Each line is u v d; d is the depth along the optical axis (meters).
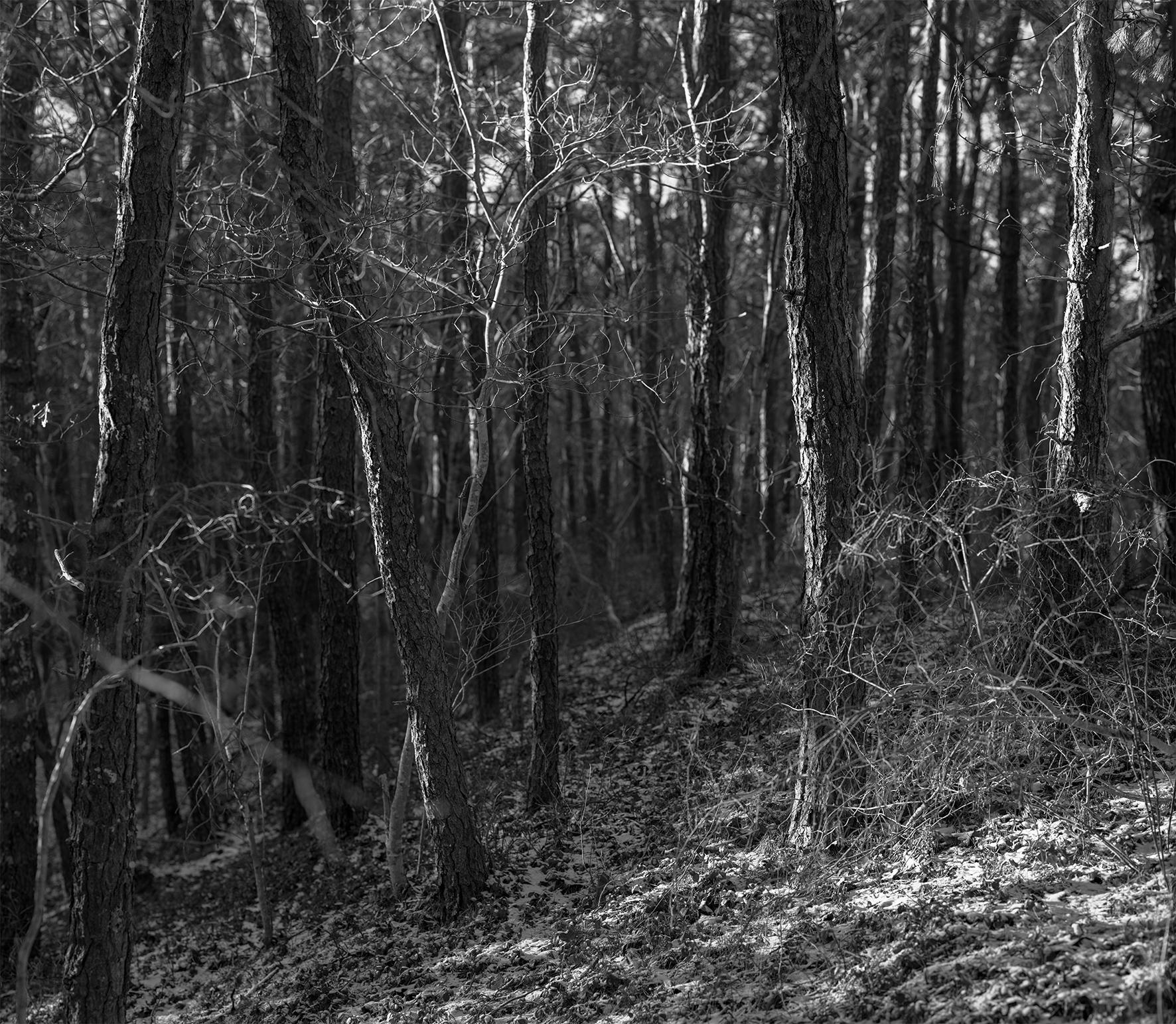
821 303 7.74
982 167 18.61
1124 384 28.00
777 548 20.67
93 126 9.94
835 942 6.28
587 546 29.38
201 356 11.99
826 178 7.67
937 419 18.52
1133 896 5.67
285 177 9.97
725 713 12.84
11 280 9.47
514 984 7.25
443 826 9.33
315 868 12.74
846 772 7.66
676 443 18.14
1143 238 12.56
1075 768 7.25
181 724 17.23
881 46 14.50
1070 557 7.36
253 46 11.38
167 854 16.94
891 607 8.75
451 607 10.42
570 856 9.88
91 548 6.60
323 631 13.64
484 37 16.95
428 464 26.23
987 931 5.72
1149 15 8.48
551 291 15.37
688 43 17.23
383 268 10.09
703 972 6.47
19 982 4.49
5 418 11.39
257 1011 8.28
